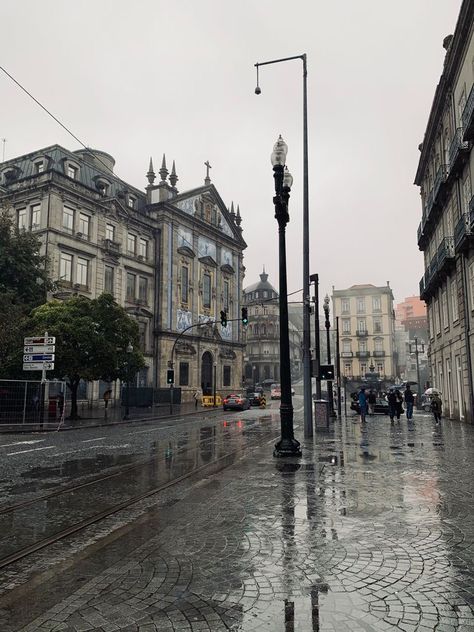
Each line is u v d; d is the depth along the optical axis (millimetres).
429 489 7906
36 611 3779
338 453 12422
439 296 29547
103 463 11898
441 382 29750
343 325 93312
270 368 109375
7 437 19562
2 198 40375
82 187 42344
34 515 6922
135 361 30859
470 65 20797
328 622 3492
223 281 63375
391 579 4246
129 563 4734
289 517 6266
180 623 3506
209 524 6039
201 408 46219
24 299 32750
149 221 51188
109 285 45094
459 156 21719
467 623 3471
